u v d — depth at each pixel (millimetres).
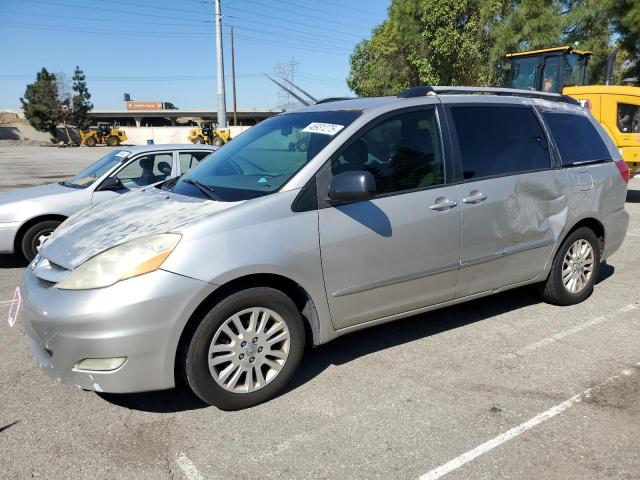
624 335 4254
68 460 2773
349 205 3434
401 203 3609
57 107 61625
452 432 2988
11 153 37219
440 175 3834
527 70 15680
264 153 3801
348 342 4188
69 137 61500
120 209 3660
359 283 3508
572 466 2701
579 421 3084
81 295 2879
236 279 3137
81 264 3004
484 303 5000
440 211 3764
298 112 4258
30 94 62156
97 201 6527
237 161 3873
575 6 23922
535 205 4324
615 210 5004
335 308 3469
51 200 6387
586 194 4688
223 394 3137
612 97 11203
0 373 3729
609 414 3148
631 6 21484
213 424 3092
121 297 2830
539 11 22922
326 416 3158
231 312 3090
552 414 3154
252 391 3234
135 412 3225
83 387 2932
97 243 3143
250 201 3211
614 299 5082
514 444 2881
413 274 3730
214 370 3104
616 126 11266
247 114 87500
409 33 23875
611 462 2729
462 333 4316
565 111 4762
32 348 3230
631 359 3840
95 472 2682
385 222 3535
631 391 3400
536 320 4566
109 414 3203
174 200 3543
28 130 66000
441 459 2764
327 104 4219
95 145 51719
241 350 3172
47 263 3264
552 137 4527
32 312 3004
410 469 2689
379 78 28016
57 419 3156
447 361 3836
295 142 3713
